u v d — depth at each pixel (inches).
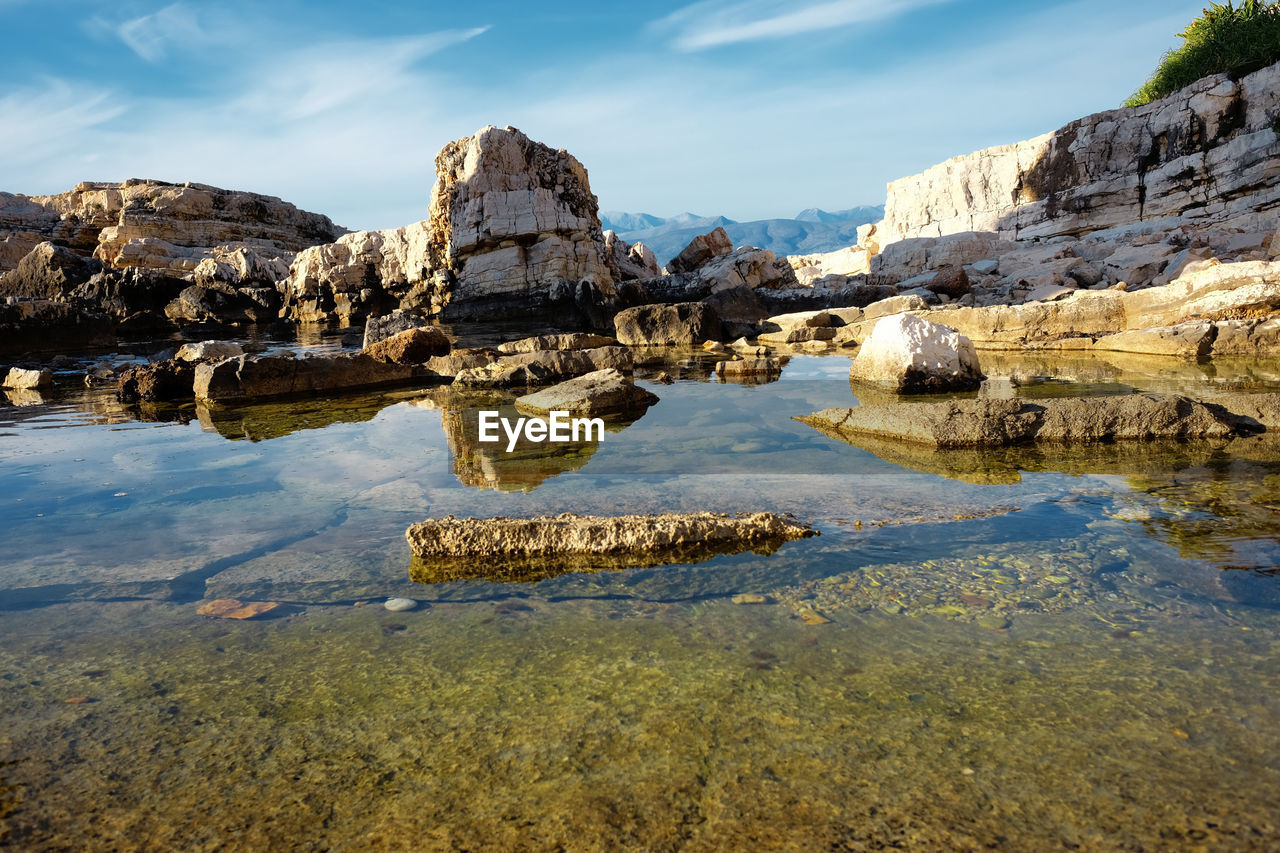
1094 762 72.4
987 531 143.5
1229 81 892.6
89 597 122.3
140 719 86.1
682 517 144.0
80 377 465.1
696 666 94.2
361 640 104.9
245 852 64.7
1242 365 361.1
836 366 441.1
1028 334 498.3
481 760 76.1
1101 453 205.9
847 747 76.0
